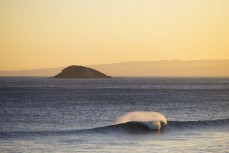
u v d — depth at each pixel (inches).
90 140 1888.5
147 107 4005.9
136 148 1673.2
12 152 1587.1
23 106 4001.0
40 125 2600.9
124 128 2167.8
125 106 4079.7
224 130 2261.3
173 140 1889.8
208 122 2442.2
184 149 1641.2
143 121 2245.3
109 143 1806.1
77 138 1941.4
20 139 1882.4
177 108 3932.1
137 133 2137.1
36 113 3312.0
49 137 1946.4
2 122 2736.2
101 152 1585.9
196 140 1887.3
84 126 2564.0
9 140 1850.4
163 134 2102.6
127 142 1834.4
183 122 2357.3
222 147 1690.5
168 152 1584.6
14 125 2600.9
